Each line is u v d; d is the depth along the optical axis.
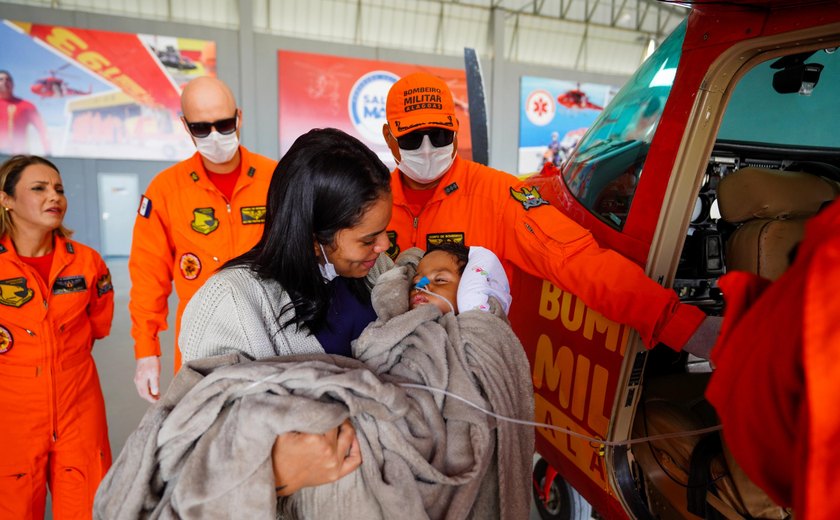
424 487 0.73
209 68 9.70
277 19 10.38
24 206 1.54
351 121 10.87
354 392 0.69
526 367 0.89
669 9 13.33
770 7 0.98
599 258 1.20
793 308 0.43
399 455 0.72
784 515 1.14
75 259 1.68
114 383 3.34
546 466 1.95
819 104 1.78
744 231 1.25
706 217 1.49
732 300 0.54
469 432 0.77
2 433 1.56
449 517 0.73
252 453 0.64
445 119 1.37
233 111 1.75
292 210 0.74
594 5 12.68
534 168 12.89
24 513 1.62
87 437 1.71
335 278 0.87
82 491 1.72
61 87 8.71
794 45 0.98
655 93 1.35
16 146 8.60
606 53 13.41
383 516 0.73
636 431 1.47
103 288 1.82
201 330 0.75
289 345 0.77
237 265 0.79
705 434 1.30
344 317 0.86
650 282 1.11
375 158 0.77
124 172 9.23
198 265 1.86
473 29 11.87
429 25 11.48
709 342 1.02
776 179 1.30
